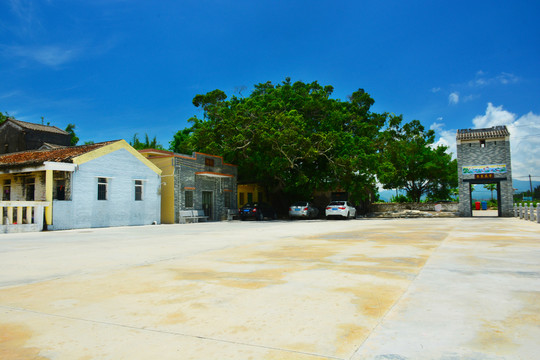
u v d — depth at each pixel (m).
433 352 2.81
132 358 2.79
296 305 4.07
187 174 24.94
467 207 28.97
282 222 24.47
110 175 20.19
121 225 20.67
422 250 8.36
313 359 2.72
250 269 6.26
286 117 26.61
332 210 28.80
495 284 4.90
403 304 4.04
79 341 3.14
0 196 21.45
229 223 23.38
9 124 36.59
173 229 17.36
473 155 28.89
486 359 2.69
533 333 3.16
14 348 3.00
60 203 17.64
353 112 34.59
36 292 4.86
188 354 2.85
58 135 38.22
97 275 5.95
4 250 9.36
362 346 2.94
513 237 11.18
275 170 27.88
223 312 3.86
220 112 30.20
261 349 2.91
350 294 4.49
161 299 4.41
